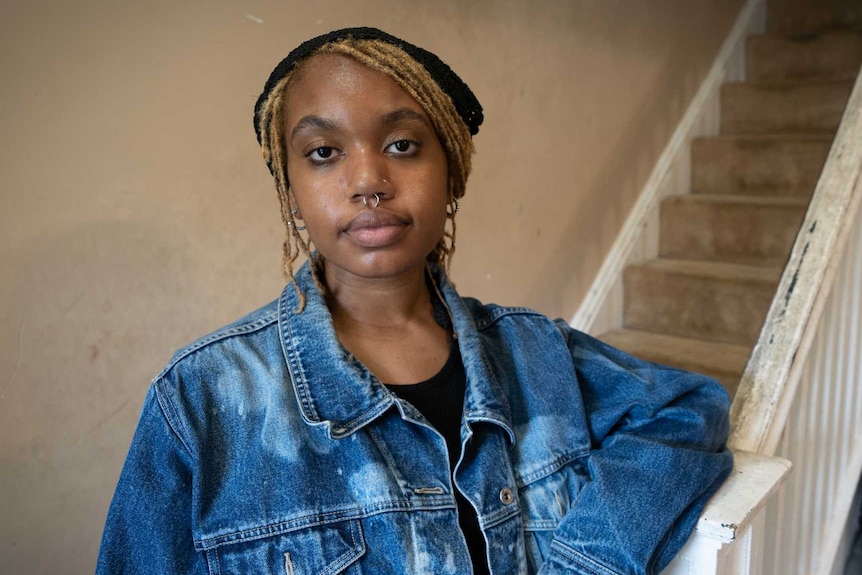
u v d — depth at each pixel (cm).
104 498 120
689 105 279
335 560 72
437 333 85
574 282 231
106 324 116
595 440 94
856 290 154
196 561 72
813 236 137
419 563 74
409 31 160
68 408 114
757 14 305
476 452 81
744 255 253
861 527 230
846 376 158
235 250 133
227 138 129
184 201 124
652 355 228
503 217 196
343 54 71
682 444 91
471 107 79
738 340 234
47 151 106
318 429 75
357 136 71
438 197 75
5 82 101
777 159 261
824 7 297
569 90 213
